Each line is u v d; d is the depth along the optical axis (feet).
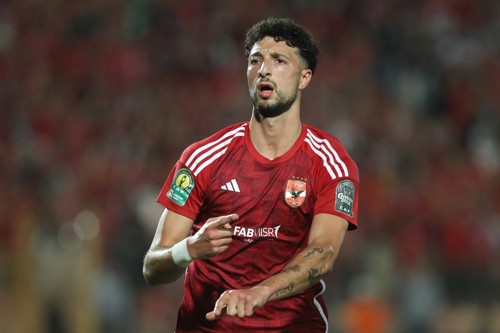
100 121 171.53
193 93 181.06
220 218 38.50
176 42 192.03
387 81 185.37
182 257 40.32
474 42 196.65
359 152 160.86
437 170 162.30
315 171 43.57
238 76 186.19
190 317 45.42
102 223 133.80
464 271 137.80
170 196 44.47
